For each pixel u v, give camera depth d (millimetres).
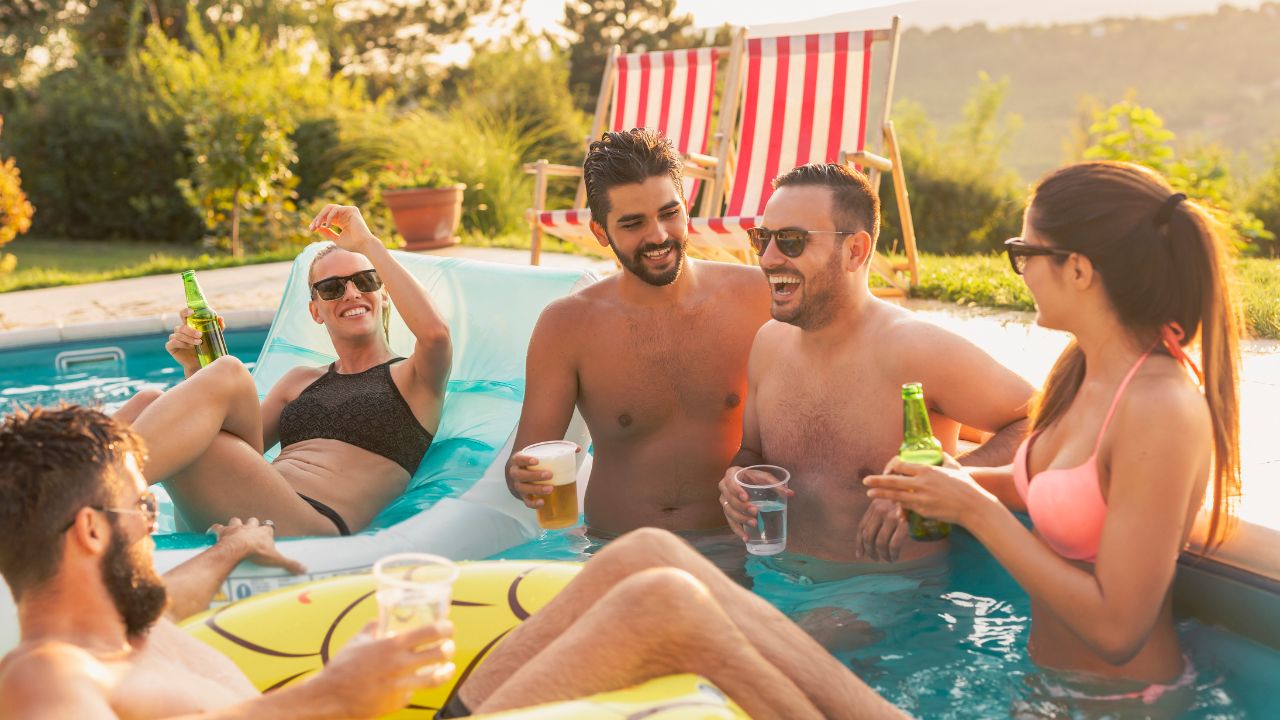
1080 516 1818
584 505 2912
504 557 2633
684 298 2775
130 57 13945
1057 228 1793
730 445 2812
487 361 3371
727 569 2492
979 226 9500
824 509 2494
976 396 2344
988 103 10352
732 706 1354
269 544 2180
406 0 21734
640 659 1485
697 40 22938
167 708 1354
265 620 1865
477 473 2895
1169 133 7000
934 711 1861
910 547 2438
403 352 3607
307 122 12039
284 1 18141
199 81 12680
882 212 9539
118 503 1393
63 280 7898
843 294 2434
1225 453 1807
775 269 2420
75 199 12945
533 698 1469
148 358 5898
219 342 3049
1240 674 1907
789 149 5863
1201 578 2082
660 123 6484
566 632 1532
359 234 3053
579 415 2990
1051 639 1967
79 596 1373
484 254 8680
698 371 2771
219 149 10039
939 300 5551
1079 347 1948
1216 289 1751
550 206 11562
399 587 1324
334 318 3152
